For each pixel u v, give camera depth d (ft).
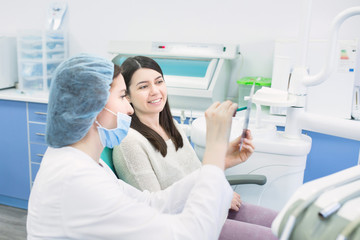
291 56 7.63
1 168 9.62
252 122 4.96
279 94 4.15
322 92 7.72
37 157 9.23
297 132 4.43
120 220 2.79
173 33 9.61
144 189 4.31
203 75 8.46
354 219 1.77
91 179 2.85
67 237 2.84
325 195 1.97
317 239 1.79
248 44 9.07
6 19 11.14
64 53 10.36
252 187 4.73
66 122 3.01
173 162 4.80
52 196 2.84
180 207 3.83
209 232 2.81
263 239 3.93
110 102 3.28
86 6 10.19
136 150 4.35
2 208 9.53
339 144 7.34
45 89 9.61
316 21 8.46
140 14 9.78
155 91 4.66
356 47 7.42
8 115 9.27
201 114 7.82
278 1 8.66
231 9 9.03
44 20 10.69
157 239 2.75
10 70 10.13
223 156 2.96
